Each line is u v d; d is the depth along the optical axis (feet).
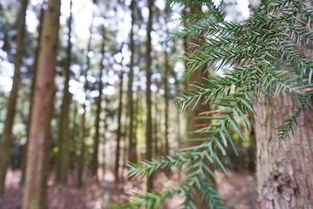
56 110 48.11
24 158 31.45
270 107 3.28
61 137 34.12
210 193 0.95
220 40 1.78
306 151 3.06
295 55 1.61
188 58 1.87
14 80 26.50
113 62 43.19
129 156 34.50
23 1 28.14
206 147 1.05
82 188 32.32
